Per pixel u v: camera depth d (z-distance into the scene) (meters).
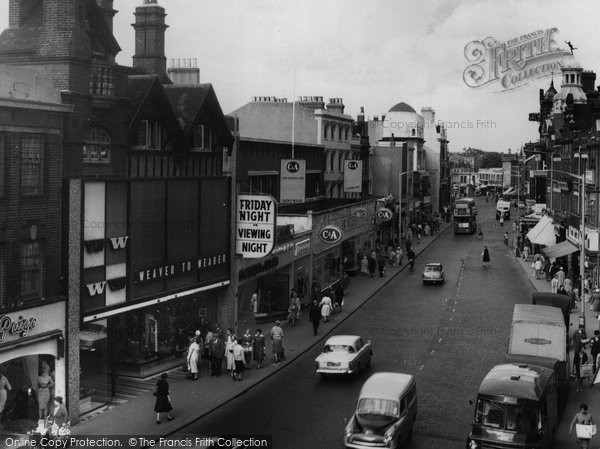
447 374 29.11
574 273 54.84
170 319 30.45
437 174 131.75
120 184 25.75
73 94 23.98
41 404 22.03
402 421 20.58
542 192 83.81
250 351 30.56
